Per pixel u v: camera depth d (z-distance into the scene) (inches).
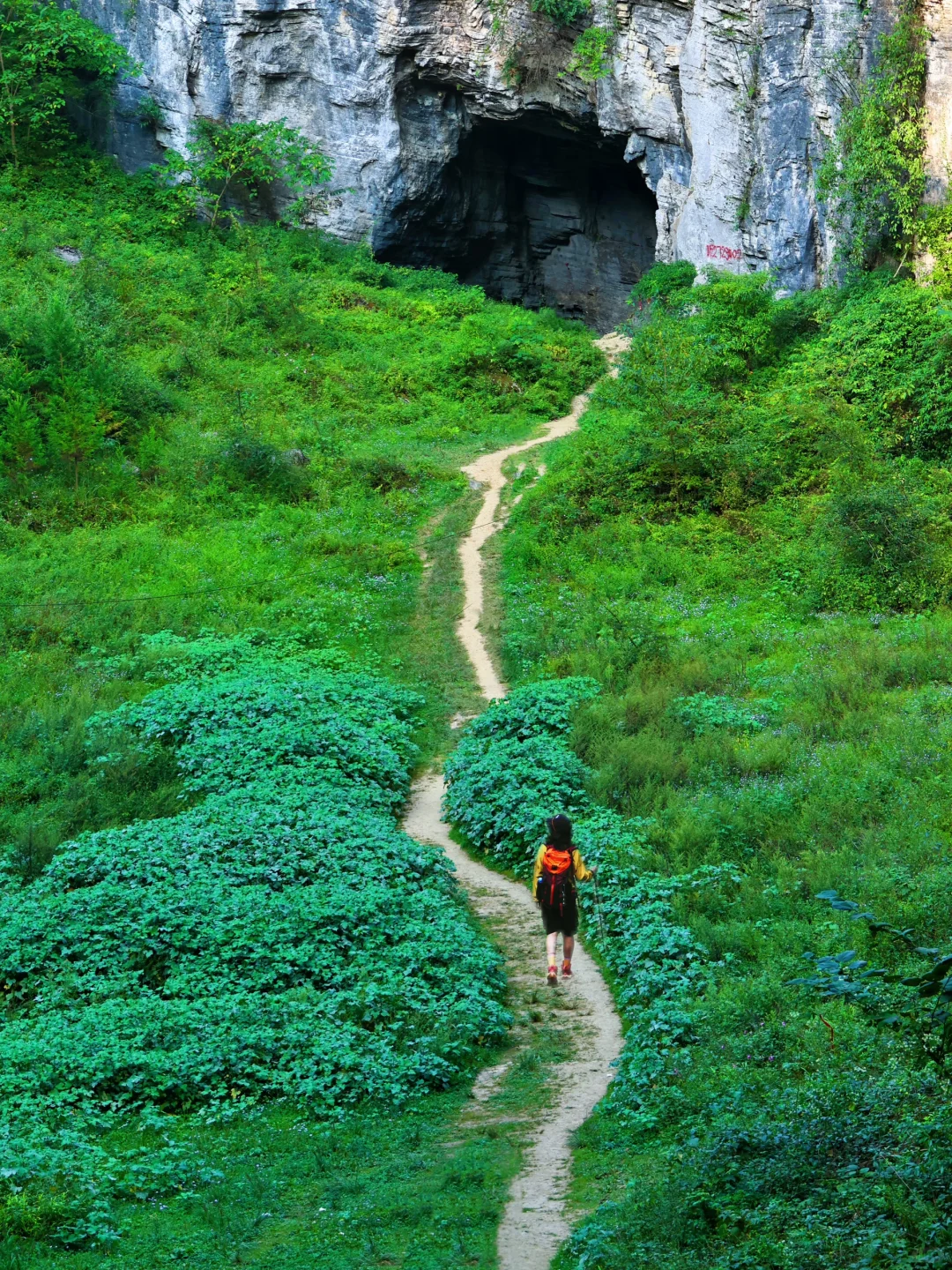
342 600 1131.3
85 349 1445.6
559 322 1936.5
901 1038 369.1
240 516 1305.4
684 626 1041.5
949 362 1339.8
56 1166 366.9
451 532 1290.6
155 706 902.4
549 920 537.0
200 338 1649.9
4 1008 527.2
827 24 1585.9
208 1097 443.2
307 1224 336.5
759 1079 380.2
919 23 1510.8
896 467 1280.8
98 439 1302.9
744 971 497.4
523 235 2256.4
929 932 460.8
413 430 1567.4
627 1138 378.9
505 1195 347.3
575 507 1290.6
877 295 1482.5
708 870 592.7
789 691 859.4
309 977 532.7
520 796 721.6
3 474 1280.8
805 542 1157.7
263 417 1493.6
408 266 2126.0
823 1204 284.5
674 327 1594.5
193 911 582.6
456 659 1037.2
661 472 1310.3
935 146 1502.2
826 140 1608.0
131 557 1179.9
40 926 581.6
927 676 857.5
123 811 768.3
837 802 649.0
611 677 920.3
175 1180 372.8
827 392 1401.3
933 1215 263.4
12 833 744.3
